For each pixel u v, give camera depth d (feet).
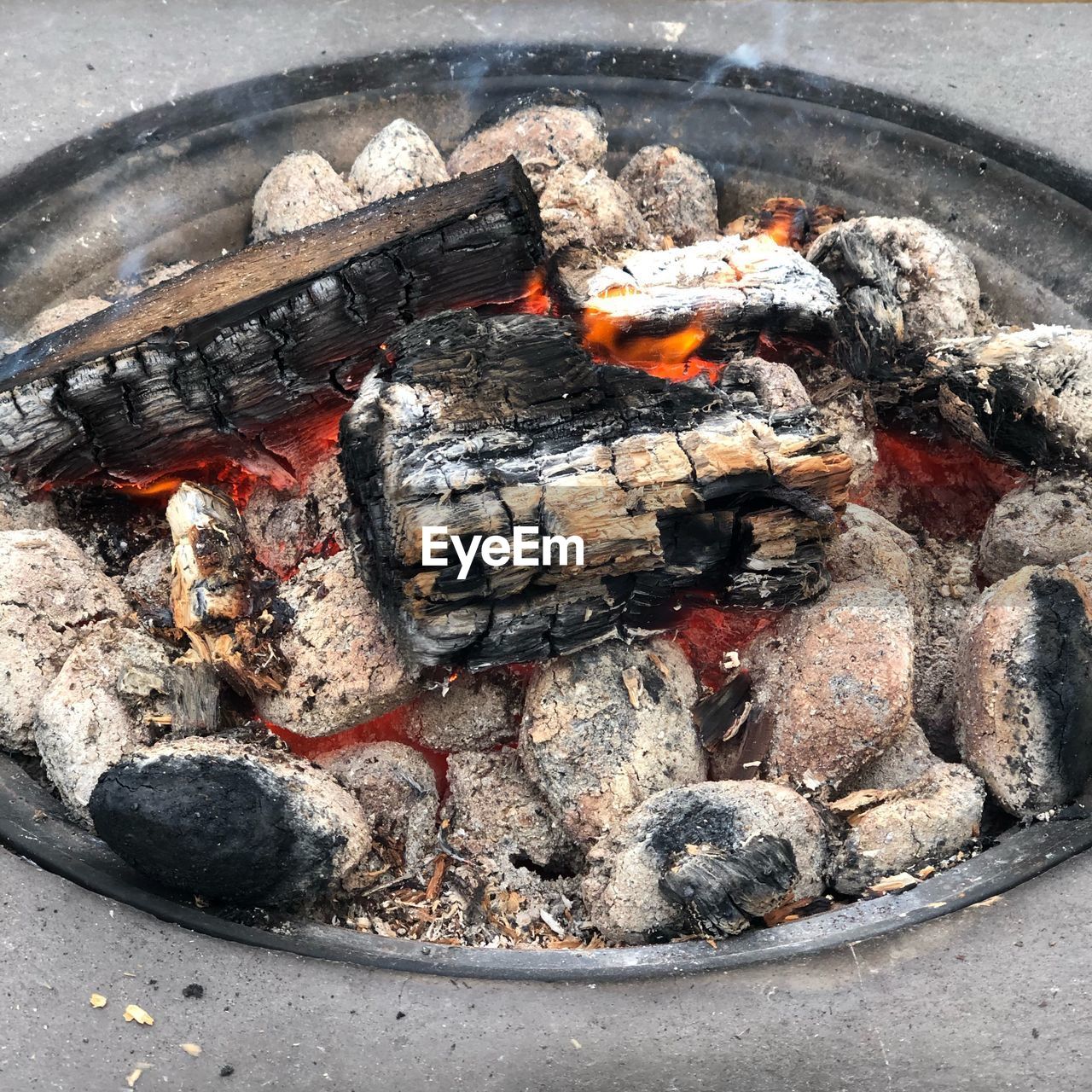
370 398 0.93
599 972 0.80
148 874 0.82
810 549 0.97
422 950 0.84
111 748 0.90
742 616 1.04
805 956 0.79
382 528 0.89
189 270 1.12
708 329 1.11
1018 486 1.13
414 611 0.89
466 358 0.94
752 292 1.10
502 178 1.04
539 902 0.94
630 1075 0.74
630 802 0.92
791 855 0.83
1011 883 0.83
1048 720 0.89
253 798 0.83
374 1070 0.74
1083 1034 0.75
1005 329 1.21
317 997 0.77
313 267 1.02
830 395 1.16
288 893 0.84
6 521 1.07
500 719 1.01
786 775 0.95
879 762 0.96
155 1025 0.75
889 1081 0.73
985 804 0.95
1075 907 0.81
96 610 1.01
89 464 1.07
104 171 1.24
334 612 0.97
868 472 1.15
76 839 0.87
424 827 0.96
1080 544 1.05
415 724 1.03
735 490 0.92
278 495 1.12
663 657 0.99
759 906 0.82
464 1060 0.75
